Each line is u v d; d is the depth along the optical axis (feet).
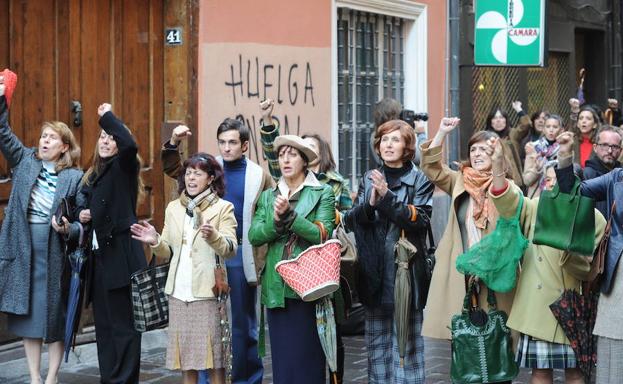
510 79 47.26
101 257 22.33
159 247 20.92
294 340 20.18
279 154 20.68
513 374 19.75
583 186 18.70
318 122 33.96
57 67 26.68
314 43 33.76
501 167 19.31
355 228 21.57
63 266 22.76
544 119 40.04
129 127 28.60
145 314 21.31
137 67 28.84
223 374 21.38
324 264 19.61
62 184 22.80
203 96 29.50
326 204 20.42
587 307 19.45
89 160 27.63
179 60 29.35
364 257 21.44
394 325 21.76
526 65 38.60
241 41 30.76
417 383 21.83
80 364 26.86
